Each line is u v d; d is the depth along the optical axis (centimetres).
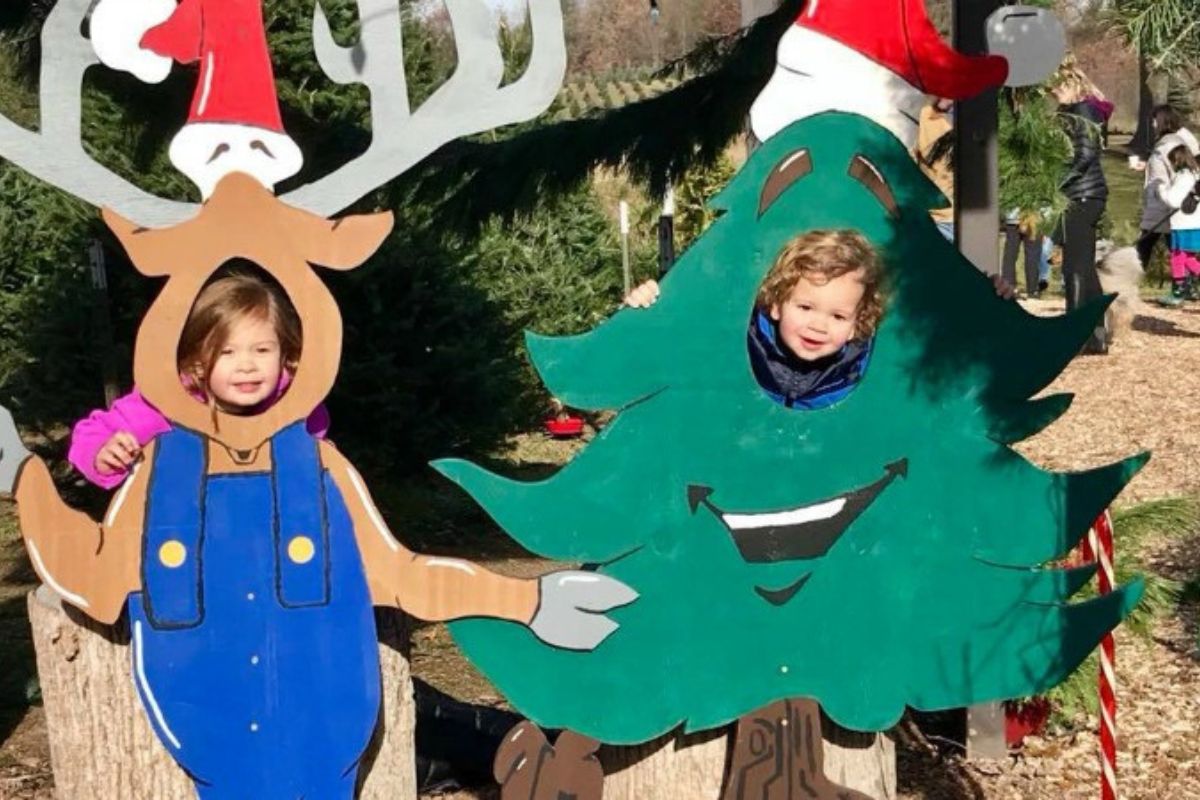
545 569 697
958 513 335
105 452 297
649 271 1147
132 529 296
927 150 500
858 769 354
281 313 301
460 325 781
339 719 305
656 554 322
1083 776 451
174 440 297
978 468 334
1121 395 1022
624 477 319
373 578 307
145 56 296
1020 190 512
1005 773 454
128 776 321
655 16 686
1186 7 250
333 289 735
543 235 1109
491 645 316
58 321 729
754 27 467
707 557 325
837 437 327
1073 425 952
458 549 736
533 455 926
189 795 324
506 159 505
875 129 319
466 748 452
